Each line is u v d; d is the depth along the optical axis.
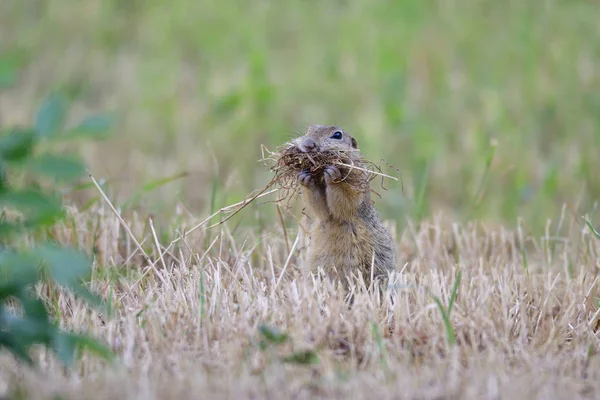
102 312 9.27
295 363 7.85
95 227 11.77
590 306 9.91
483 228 13.37
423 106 20.83
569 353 8.54
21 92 21.94
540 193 16.39
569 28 23.34
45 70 23.16
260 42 23.69
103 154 19.47
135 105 21.67
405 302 9.02
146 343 8.11
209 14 25.78
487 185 17.08
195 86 22.12
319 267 10.06
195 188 18.00
